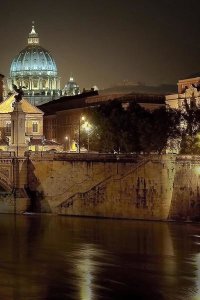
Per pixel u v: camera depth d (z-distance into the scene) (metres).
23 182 174.38
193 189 160.25
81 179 166.75
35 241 135.38
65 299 97.94
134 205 160.12
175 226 151.38
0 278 108.19
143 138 191.00
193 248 128.12
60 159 169.62
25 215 170.50
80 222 157.25
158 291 101.62
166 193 157.75
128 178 160.50
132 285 104.38
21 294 100.06
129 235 140.62
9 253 124.94
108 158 162.50
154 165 157.88
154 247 129.00
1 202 175.00
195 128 192.00
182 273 111.00
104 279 107.69
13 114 179.50
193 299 98.31
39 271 112.38
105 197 163.25
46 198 171.88
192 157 160.00
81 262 117.94
